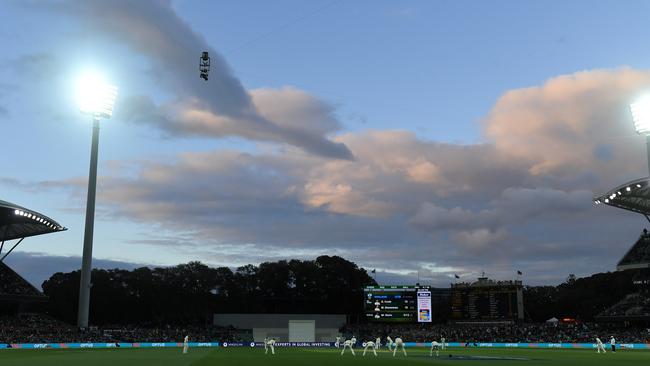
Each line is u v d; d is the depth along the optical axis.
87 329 105.06
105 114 109.25
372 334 128.50
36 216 98.75
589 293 172.00
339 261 174.88
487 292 124.62
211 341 116.06
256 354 64.94
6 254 113.38
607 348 93.38
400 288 125.62
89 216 107.94
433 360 51.97
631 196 92.38
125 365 41.41
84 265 106.50
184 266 173.50
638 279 115.81
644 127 86.81
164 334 115.12
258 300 174.38
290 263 176.50
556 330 115.88
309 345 112.88
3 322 108.38
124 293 159.12
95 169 109.50
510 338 115.31
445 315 166.62
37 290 117.25
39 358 53.56
